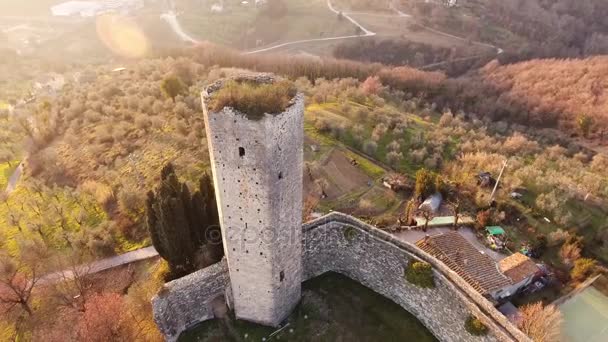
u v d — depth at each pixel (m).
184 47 109.31
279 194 22.73
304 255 30.55
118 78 81.44
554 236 40.53
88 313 29.67
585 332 30.95
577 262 37.16
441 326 27.36
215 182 23.12
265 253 24.41
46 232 43.88
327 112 64.69
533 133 72.94
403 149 56.88
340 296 30.84
